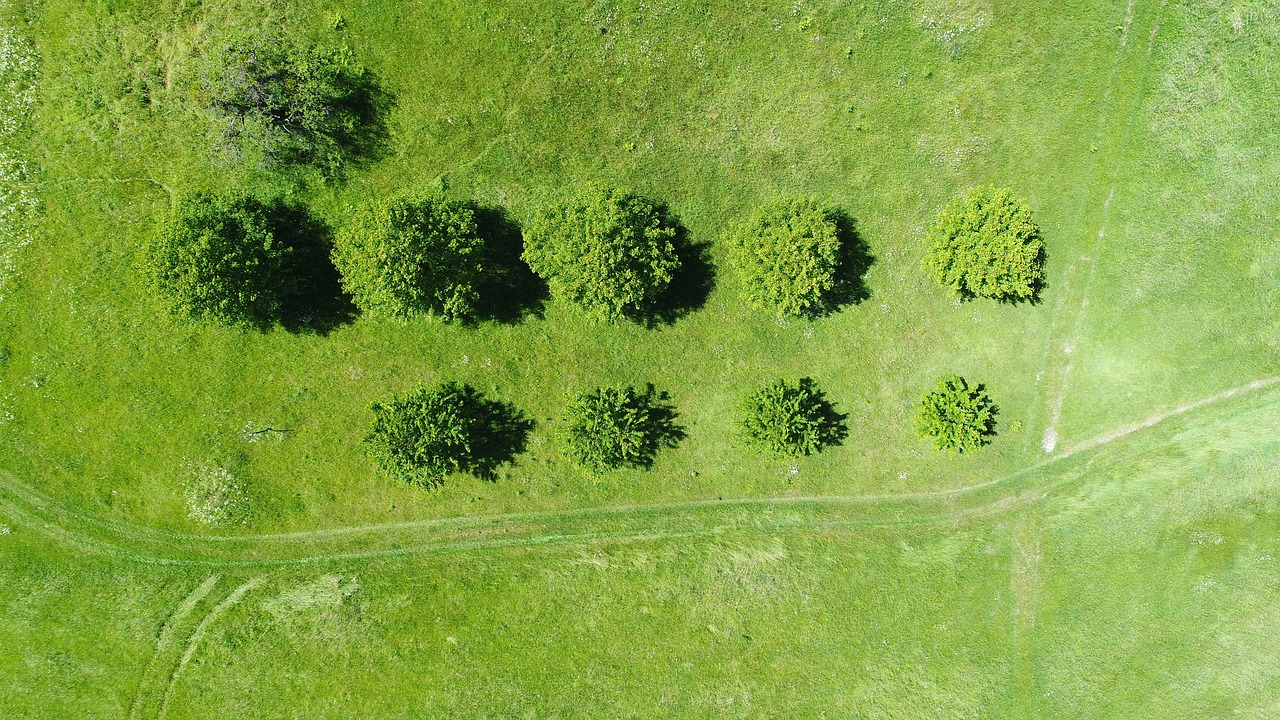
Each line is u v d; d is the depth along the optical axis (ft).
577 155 109.09
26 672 110.11
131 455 110.83
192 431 110.73
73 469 110.73
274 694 110.63
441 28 106.73
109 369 110.11
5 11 105.70
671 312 111.34
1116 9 104.47
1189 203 107.24
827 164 109.09
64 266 108.99
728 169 109.40
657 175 109.50
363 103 107.14
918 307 111.04
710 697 111.24
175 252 96.07
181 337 110.11
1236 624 108.37
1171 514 109.40
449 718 110.73
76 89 106.63
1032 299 110.22
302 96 104.27
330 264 109.60
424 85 107.34
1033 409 111.24
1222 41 103.91
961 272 101.96
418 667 111.14
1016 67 106.42
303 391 111.24
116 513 111.24
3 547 110.73
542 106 108.06
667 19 106.93
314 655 110.83
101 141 107.34
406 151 108.37
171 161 107.76
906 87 107.45
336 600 110.93
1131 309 109.29
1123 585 109.91
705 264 110.63
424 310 104.17
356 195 109.09
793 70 107.65
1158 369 109.29
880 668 111.34
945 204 109.40
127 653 110.32
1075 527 110.63
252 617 111.04
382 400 111.34
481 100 107.76
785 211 100.99
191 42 105.70
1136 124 106.52
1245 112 104.83
